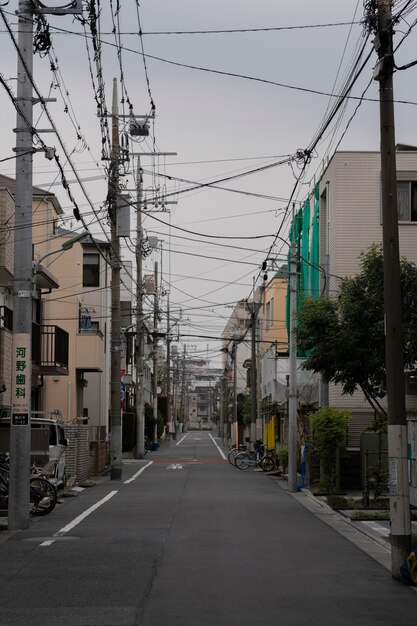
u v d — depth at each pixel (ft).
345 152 98.53
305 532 54.39
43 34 53.88
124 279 209.97
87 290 152.66
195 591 34.22
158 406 314.14
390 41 40.11
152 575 37.78
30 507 63.36
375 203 97.96
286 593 34.12
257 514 65.00
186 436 388.16
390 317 39.60
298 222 118.73
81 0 52.03
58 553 44.39
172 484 97.60
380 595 33.94
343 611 30.86
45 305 118.83
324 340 67.97
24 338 56.95
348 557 43.98
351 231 97.66
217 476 112.37
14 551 45.29
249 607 31.32
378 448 80.59
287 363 131.75
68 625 28.32
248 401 237.45
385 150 40.45
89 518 61.87
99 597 33.01
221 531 53.72
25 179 57.47
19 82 56.34
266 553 44.80
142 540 49.29
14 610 30.71
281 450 113.70
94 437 122.31
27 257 57.47
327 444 84.23
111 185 105.70
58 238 125.49
